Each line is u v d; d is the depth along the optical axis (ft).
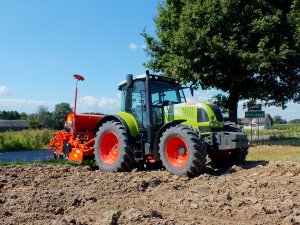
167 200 20.07
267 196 20.29
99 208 18.47
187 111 30.30
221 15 59.21
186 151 27.71
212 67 60.70
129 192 22.70
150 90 31.14
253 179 24.90
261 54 56.08
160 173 28.78
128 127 30.81
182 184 24.62
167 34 64.69
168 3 68.18
